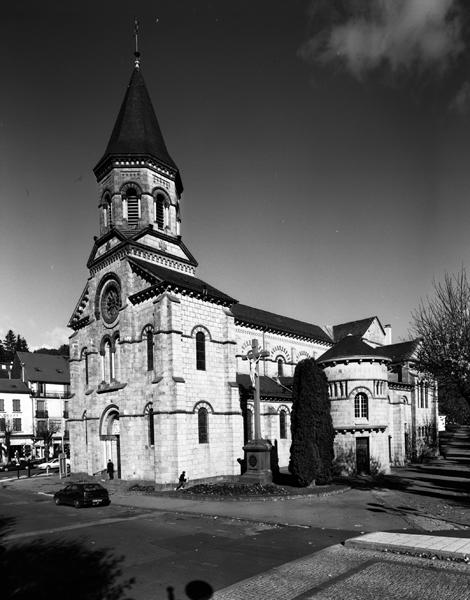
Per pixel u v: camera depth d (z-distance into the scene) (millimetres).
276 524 20156
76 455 41656
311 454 31172
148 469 32500
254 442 31281
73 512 24438
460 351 27891
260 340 48125
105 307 38312
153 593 11977
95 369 38094
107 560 14922
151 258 37281
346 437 38156
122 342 34844
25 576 13633
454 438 78438
